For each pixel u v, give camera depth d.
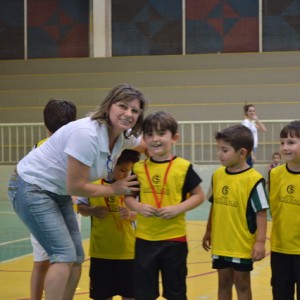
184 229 3.38
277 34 16.36
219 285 3.57
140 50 16.83
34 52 17.20
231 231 3.44
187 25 16.67
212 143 13.16
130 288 3.67
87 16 17.03
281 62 15.58
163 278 3.34
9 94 15.89
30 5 17.27
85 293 4.46
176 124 3.40
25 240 7.39
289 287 3.40
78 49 17.03
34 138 13.92
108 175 3.44
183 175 3.35
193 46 16.66
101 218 3.64
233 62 15.74
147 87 15.54
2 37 17.33
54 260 3.26
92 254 3.72
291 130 3.35
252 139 3.50
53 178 3.31
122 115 3.16
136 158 3.71
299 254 3.32
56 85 15.96
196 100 15.15
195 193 3.36
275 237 3.44
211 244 3.61
